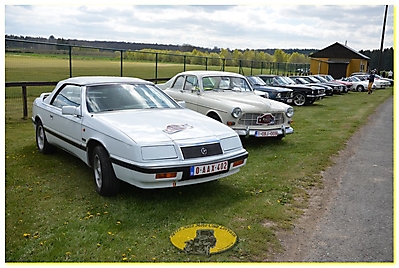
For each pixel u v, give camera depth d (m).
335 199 4.54
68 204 4.15
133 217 3.83
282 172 5.61
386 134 9.17
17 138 7.58
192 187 4.77
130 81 5.68
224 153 4.30
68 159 5.99
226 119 7.19
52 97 5.95
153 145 3.92
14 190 4.56
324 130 9.54
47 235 3.42
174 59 20.78
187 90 8.41
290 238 3.50
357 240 3.49
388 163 6.32
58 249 3.18
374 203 4.44
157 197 4.39
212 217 3.88
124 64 17.59
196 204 4.22
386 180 5.35
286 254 3.20
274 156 6.58
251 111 7.20
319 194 4.71
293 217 3.97
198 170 4.01
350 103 17.64
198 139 4.18
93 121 4.57
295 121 11.21
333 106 16.14
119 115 4.72
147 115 4.77
